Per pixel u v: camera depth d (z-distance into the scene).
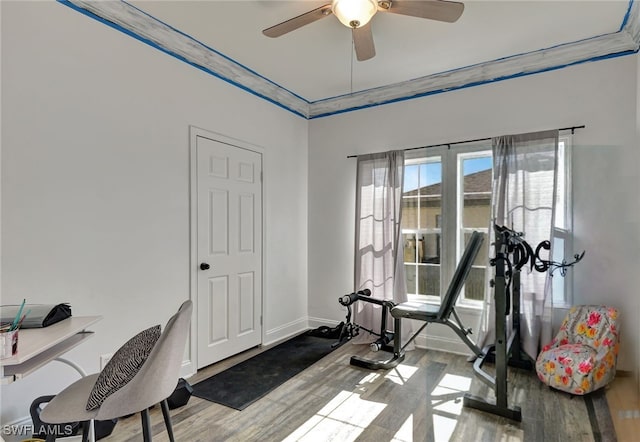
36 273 1.92
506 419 2.08
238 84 3.24
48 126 1.98
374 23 2.43
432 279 3.13
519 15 2.33
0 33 1.81
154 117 2.54
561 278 2.49
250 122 3.39
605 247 2.39
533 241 2.61
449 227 3.03
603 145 2.54
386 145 3.67
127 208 2.36
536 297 2.45
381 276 3.53
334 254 4.00
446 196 3.15
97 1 2.16
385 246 3.52
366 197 3.67
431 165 3.32
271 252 3.66
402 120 3.58
